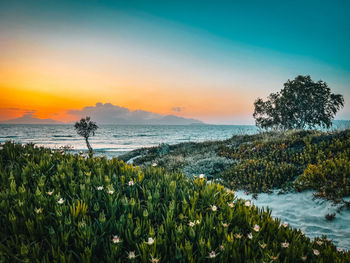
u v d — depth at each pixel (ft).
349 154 33.27
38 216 9.32
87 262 7.45
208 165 45.09
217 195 14.05
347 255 9.27
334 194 24.08
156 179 16.34
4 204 10.11
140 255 7.96
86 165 18.19
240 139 67.21
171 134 363.97
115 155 100.73
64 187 13.50
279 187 30.55
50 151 22.44
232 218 11.19
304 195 26.66
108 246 8.70
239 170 38.22
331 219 20.54
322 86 93.25
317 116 94.94
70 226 9.07
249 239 9.65
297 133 54.54
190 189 13.83
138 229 9.12
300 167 35.09
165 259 8.32
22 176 13.82
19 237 8.67
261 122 105.40
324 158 35.40
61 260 7.35
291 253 8.84
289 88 97.55
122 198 11.71
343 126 47.85
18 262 7.59
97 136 305.32
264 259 8.02
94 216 10.84
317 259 8.84
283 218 22.41
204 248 8.52
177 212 11.64
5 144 21.18
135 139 256.52
